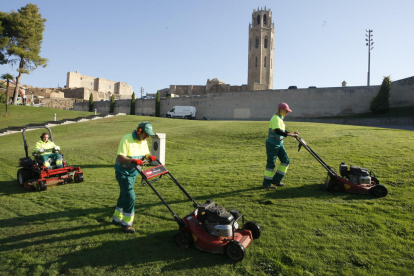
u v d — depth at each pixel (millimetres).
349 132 15906
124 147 4762
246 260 3793
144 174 4465
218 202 6133
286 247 4059
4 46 46469
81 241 4559
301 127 19562
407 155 9023
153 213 5664
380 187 5840
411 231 4266
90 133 23672
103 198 6922
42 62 51188
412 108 33875
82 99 78188
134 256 4051
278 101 45281
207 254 4035
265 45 88188
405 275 3295
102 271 3725
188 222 4238
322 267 3553
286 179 7699
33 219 5602
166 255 4043
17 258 4117
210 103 50781
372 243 4039
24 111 42781
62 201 6820
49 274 3691
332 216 5027
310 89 42844
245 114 47750
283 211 5395
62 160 9070
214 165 10961
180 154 14148
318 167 8781
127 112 60125
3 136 24359
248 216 5234
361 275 3352
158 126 25391
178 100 54156
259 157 12000
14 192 7902
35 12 50219
